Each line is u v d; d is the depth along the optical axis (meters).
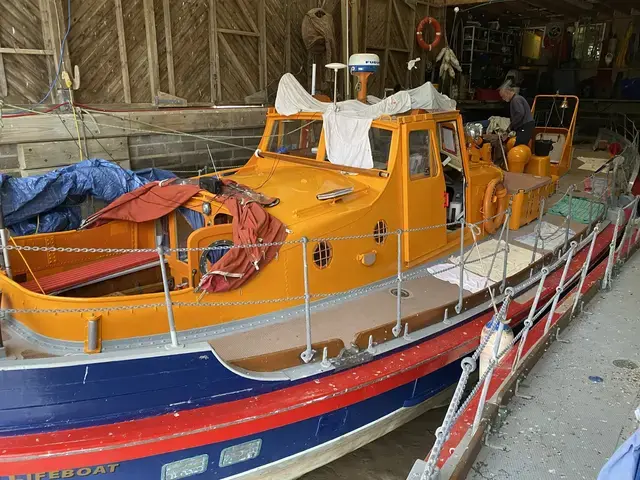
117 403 2.64
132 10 6.81
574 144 11.36
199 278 3.24
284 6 8.80
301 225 3.44
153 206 3.78
